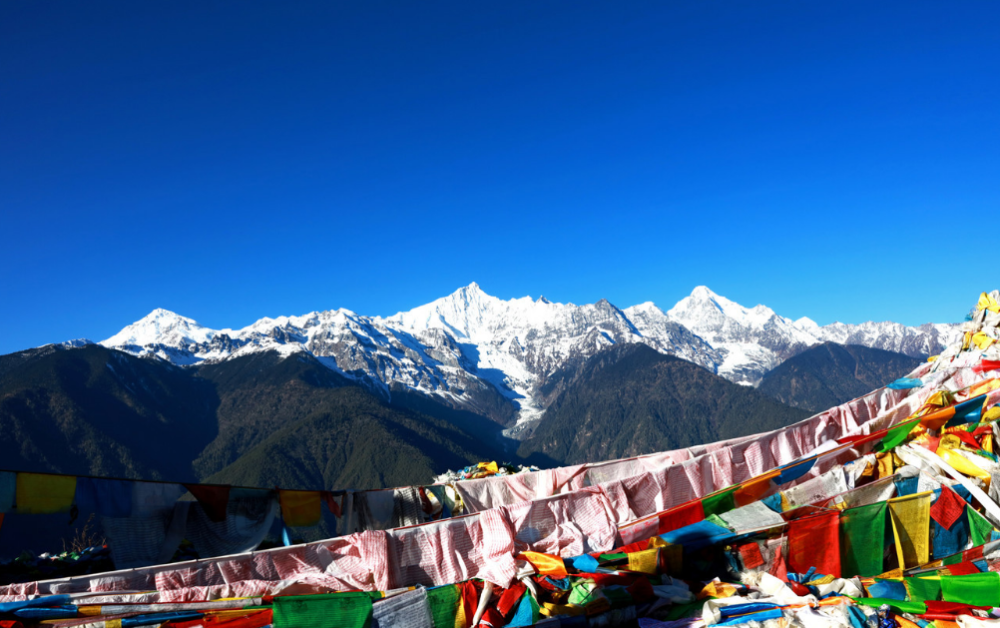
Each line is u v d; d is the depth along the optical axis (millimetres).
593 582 8828
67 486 9125
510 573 8750
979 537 10750
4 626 7090
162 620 7438
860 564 10258
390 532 9062
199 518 10188
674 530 10109
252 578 8641
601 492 10586
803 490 11148
